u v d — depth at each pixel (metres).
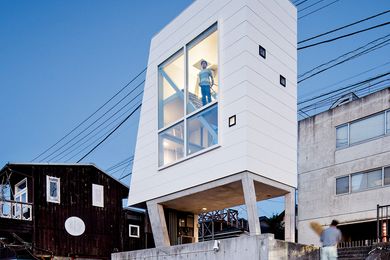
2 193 20.17
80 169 22.66
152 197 13.07
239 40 11.21
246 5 11.28
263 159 10.76
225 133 11.04
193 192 11.76
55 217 20.94
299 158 24.64
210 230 26.70
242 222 25.61
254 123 10.74
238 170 10.44
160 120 13.40
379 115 21.55
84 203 22.30
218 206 13.77
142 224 24.50
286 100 11.93
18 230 19.42
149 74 14.25
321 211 22.75
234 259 9.77
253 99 10.86
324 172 23.23
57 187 21.45
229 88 11.19
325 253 10.27
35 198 20.45
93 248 21.97
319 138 23.98
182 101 12.66
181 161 12.22
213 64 11.92
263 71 11.35
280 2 12.50
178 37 13.20
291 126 11.89
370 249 13.31
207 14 12.29
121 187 24.23
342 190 22.23
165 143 13.02
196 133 11.95
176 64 13.20
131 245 23.56
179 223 14.48
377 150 21.23
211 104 11.58
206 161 11.43
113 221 23.25
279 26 12.27
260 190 11.54
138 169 13.90
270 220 33.16
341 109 23.27
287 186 11.40
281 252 9.37
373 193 20.86
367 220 20.77
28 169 20.69
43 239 20.17
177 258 11.31
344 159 22.53
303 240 23.03
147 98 14.14
